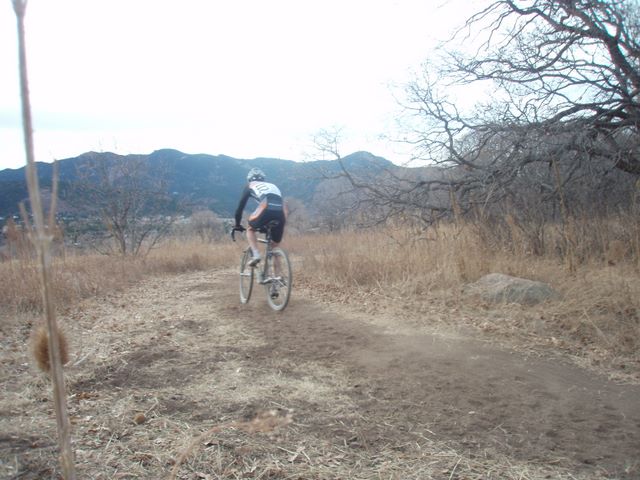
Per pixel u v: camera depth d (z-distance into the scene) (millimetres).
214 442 2889
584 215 8508
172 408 3406
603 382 3979
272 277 6617
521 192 9023
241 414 3334
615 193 9203
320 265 9156
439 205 10477
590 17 8703
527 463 2775
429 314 5941
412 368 4254
